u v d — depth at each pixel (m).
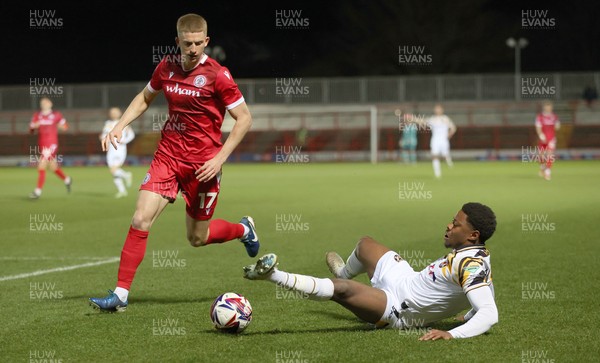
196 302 11.42
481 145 68.12
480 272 8.84
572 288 12.19
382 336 9.17
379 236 18.77
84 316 10.50
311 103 72.94
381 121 70.25
